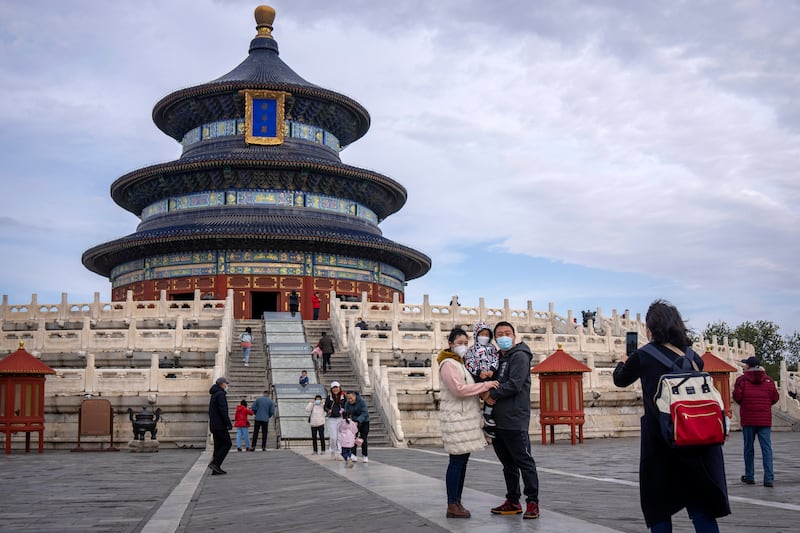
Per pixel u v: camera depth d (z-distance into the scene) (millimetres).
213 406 26266
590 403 48750
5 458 35406
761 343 144125
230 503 18453
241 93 91312
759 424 21484
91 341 51469
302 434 42000
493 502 16984
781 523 14562
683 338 10773
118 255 90062
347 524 14555
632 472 25328
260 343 56188
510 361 14875
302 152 93062
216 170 87438
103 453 39125
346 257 86938
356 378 49125
